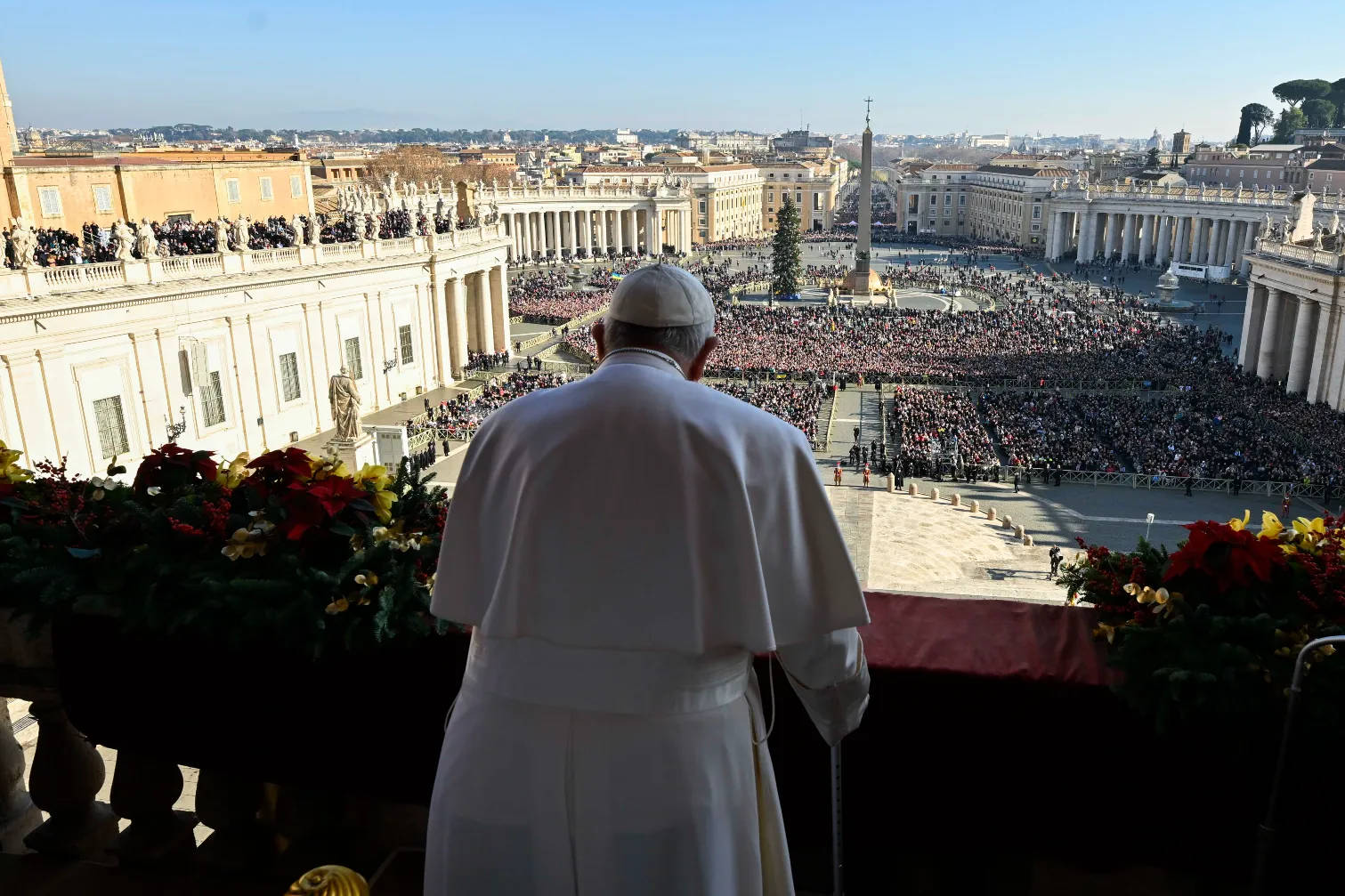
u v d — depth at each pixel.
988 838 5.54
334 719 5.73
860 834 5.62
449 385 71.44
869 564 37.88
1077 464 52.53
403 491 6.19
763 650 3.38
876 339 86.94
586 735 3.47
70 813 6.38
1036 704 5.26
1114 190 151.50
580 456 3.46
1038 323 93.75
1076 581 5.83
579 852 3.49
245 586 5.38
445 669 5.53
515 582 3.48
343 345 61.25
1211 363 79.69
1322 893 5.17
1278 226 82.19
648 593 3.42
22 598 5.91
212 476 6.70
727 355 80.44
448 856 3.64
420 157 161.25
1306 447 54.88
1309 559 5.30
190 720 5.86
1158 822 5.38
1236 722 5.05
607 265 144.88
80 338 44.47
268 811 6.39
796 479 3.64
